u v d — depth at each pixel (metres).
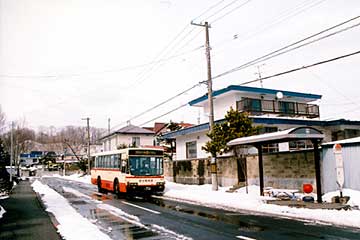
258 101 31.12
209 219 12.90
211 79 22.69
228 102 31.81
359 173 16.14
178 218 13.36
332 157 17.36
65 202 19.91
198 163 28.94
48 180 55.19
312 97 34.66
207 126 29.06
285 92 32.84
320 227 10.86
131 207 17.25
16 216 14.21
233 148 23.20
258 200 17.14
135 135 58.12
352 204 14.18
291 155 19.69
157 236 10.05
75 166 85.75
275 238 9.38
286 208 14.54
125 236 10.11
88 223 12.30
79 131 105.38
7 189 27.84
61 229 11.12
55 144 125.62
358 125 31.11
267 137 16.77
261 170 18.66
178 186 28.08
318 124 29.81
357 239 9.13
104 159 27.88
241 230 10.61
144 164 22.97
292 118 30.89
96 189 32.38
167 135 36.03
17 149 72.69
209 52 22.97
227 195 19.47
